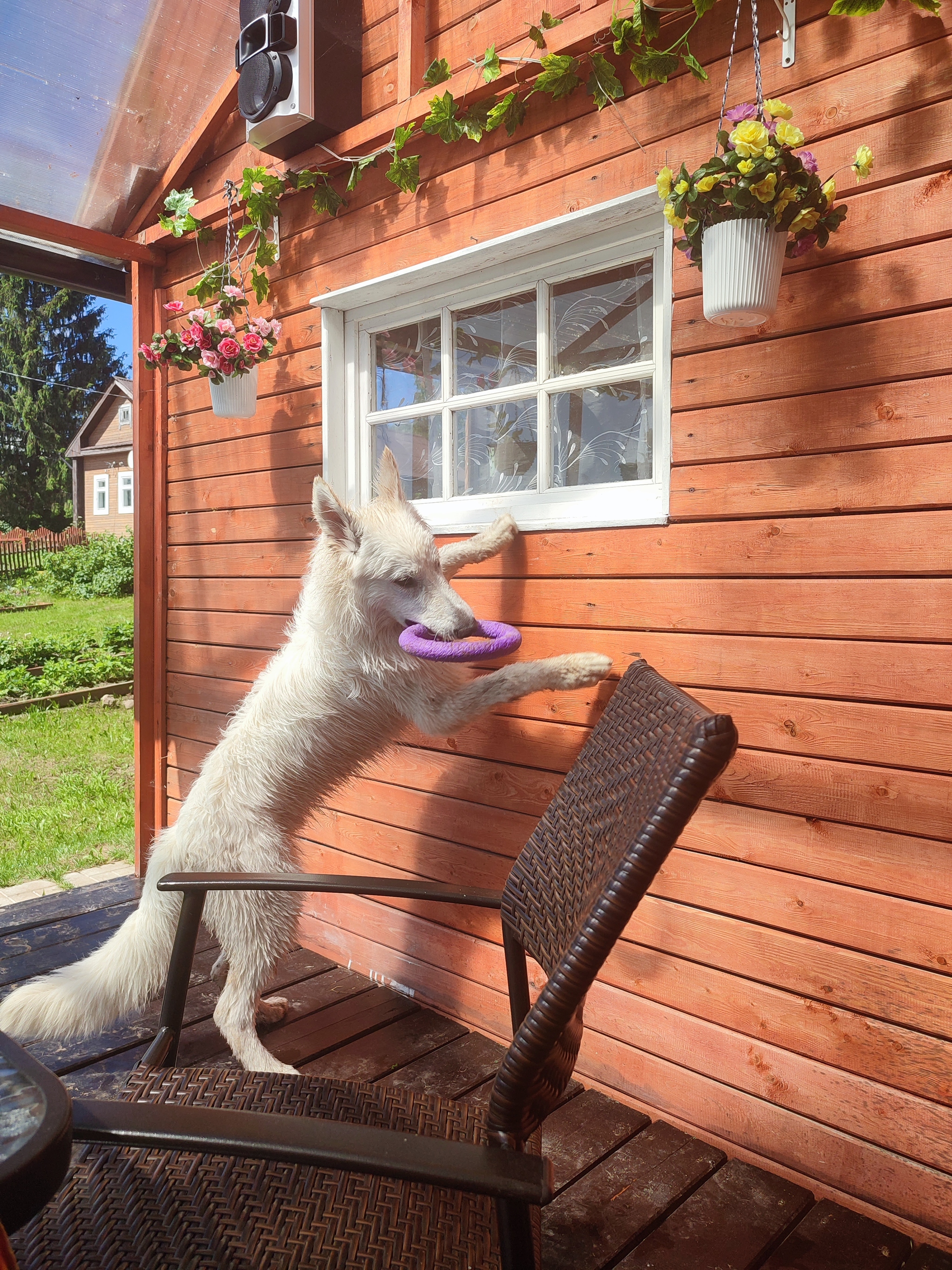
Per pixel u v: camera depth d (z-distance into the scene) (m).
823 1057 2.07
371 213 3.12
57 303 27.91
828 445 2.03
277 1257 1.13
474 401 2.97
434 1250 1.15
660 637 2.37
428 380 3.16
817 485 2.05
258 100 3.07
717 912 2.26
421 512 3.16
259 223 3.39
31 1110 0.89
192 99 3.62
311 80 3.01
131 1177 1.26
